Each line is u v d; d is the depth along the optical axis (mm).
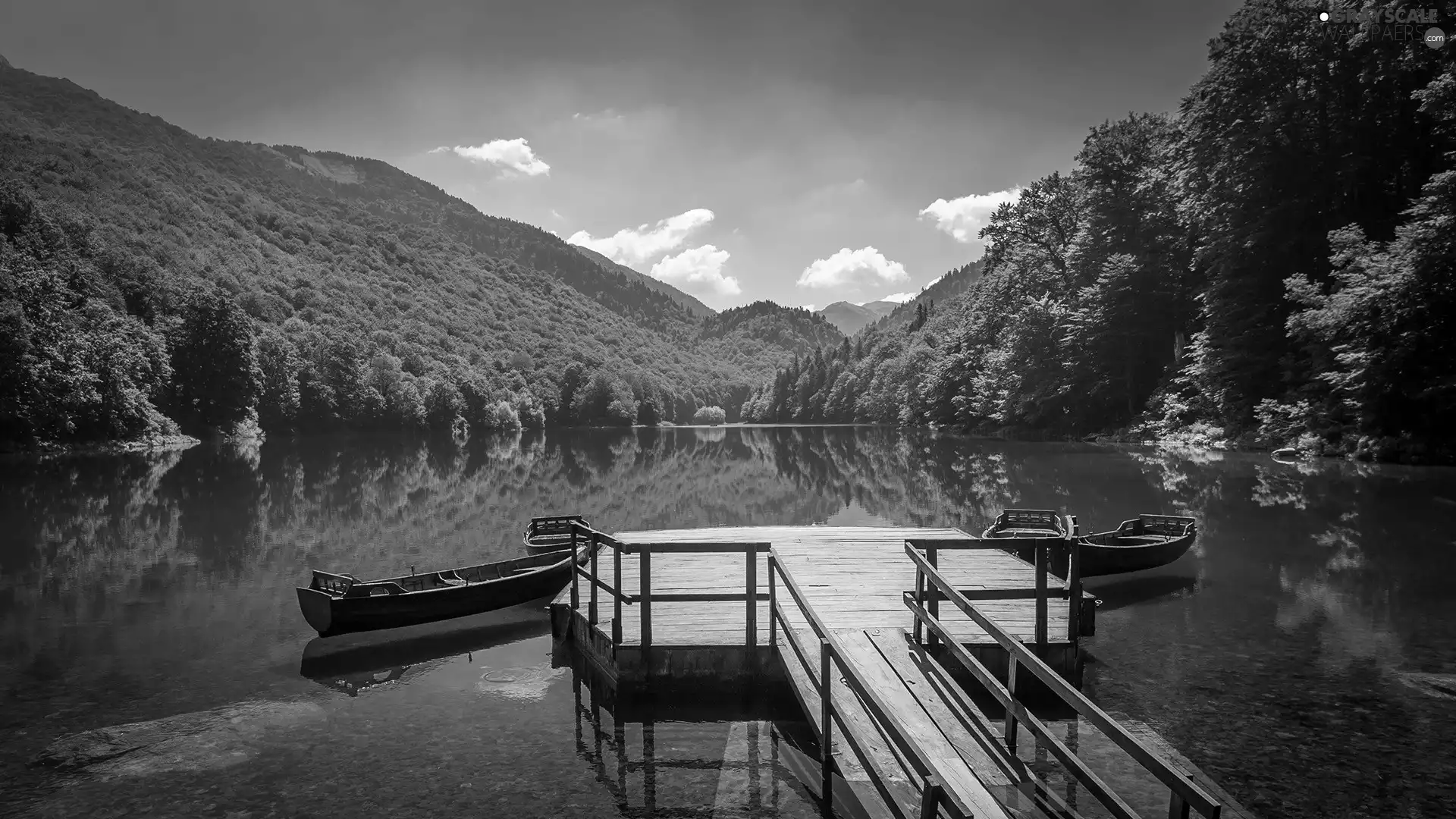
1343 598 10867
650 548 7875
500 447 65125
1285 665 8344
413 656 9305
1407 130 31250
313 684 8336
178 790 5949
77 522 19625
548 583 11289
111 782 6078
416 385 95000
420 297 175500
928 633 8016
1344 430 28688
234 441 63344
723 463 42781
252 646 9711
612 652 8047
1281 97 32250
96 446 48562
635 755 6520
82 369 47219
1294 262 34312
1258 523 16500
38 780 6121
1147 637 9406
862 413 123438
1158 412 42906
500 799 5750
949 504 22078
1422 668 8180
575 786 5949
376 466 40594
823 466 38188
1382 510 17594
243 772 6242
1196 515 17750
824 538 13906
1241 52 33594
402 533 18188
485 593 10594
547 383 139000
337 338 87250
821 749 6078
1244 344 34906
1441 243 23266
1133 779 5867
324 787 5953
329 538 17531
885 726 5102
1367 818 5348
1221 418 37156
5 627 10523
